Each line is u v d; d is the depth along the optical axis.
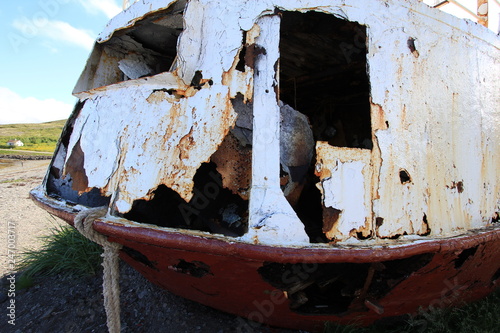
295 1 2.06
